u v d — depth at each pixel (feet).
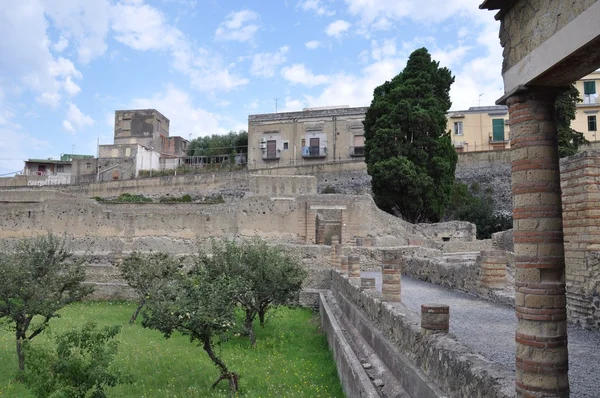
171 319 42.42
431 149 128.57
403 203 128.26
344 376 37.04
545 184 17.95
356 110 177.78
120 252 100.01
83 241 123.03
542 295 17.57
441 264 62.95
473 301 46.19
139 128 238.07
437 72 138.72
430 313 24.23
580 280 34.19
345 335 45.62
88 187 166.61
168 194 163.02
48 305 47.34
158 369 47.06
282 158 181.47
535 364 17.24
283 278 64.64
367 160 136.05
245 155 212.43
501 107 172.45
